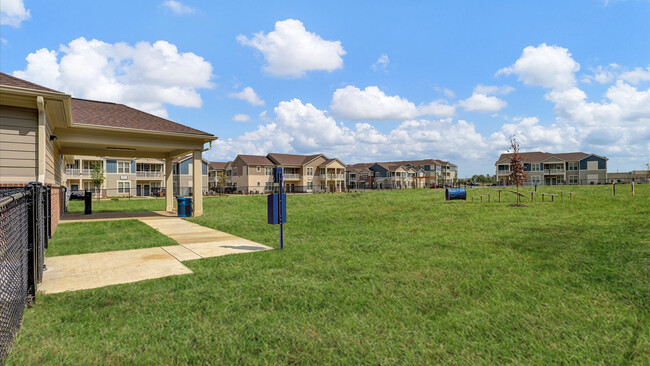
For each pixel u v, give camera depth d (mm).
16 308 3535
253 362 3008
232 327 3684
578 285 4902
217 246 8359
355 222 12711
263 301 4438
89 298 4555
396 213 15516
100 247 8180
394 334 3518
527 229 9852
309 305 4301
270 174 60812
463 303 4332
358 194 32969
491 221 11883
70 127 12219
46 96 8484
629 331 3473
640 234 8352
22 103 8680
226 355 3133
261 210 19094
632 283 4852
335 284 5125
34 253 4398
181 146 15375
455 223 11680
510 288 4832
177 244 8648
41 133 8961
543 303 4266
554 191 28906
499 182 69000
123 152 18453
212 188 57906
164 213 17734
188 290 4883
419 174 85750
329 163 64188
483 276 5449
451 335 3473
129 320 3855
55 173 13273
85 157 45219
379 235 9594
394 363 2986
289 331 3584
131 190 49719
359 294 4652
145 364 2973
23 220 4008
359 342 3352
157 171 52469
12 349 3150
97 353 3129
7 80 8344
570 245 7438
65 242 8859
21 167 8828
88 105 15328
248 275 5645
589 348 3178
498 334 3498
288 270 5945
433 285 5027
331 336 3479
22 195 3600
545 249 7184
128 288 4961
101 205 23734
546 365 2928
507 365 2932
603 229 9281
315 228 11273
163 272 5891
